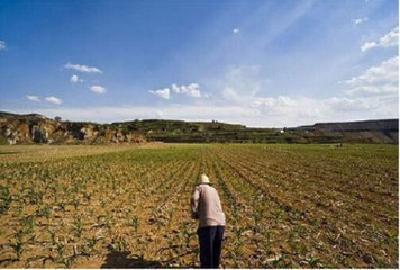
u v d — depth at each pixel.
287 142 180.00
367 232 12.30
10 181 24.47
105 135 127.88
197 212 8.89
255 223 13.16
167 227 13.03
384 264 9.37
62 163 40.47
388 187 22.56
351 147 102.44
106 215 14.56
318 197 19.06
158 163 42.59
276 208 16.31
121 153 65.81
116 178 26.97
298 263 9.55
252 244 11.13
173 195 19.73
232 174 30.47
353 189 21.88
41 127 117.06
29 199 17.91
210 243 8.64
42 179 25.38
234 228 12.44
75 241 11.26
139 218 14.37
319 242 11.21
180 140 193.12
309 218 14.31
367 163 41.88
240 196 19.36
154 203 17.47
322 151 75.69
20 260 9.65
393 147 102.25
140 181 25.45
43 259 9.73
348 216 14.67
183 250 10.52
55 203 16.95
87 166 36.75
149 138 173.50
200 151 77.56
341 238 11.62
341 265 9.41
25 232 11.84
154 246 10.89
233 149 89.31
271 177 28.16
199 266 9.30
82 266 9.27
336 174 30.20
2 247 10.56
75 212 15.27
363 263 9.58
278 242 11.29
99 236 11.81
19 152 67.62
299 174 30.31
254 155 61.31
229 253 10.18
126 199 18.47
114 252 10.34
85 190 20.91
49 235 11.84
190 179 26.95
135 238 11.63
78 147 95.12
